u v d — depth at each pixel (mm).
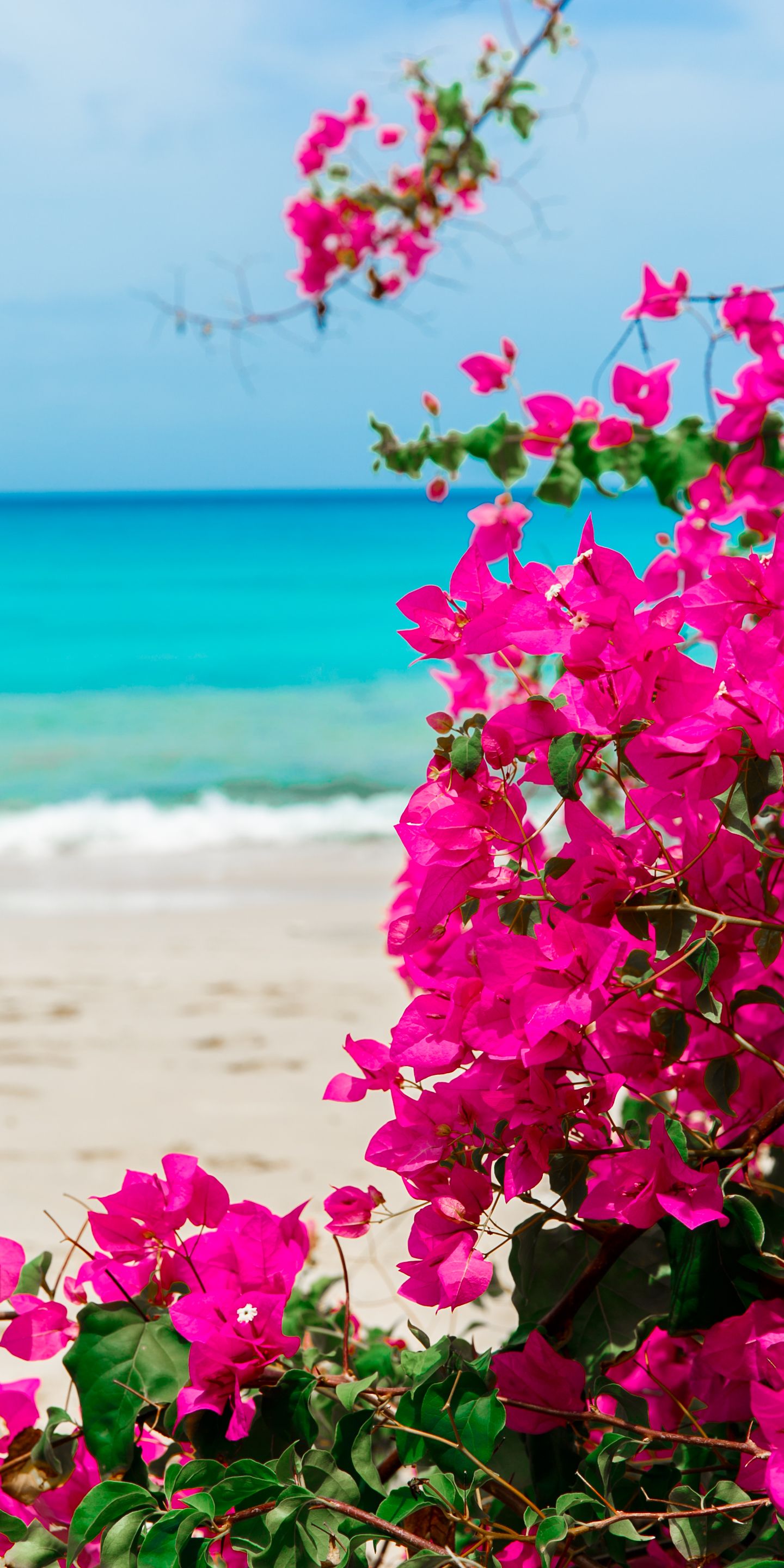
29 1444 1185
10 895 10586
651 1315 1219
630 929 1068
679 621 1027
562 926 1006
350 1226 1265
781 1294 1082
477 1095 1109
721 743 1051
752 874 1097
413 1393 1039
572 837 1068
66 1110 5582
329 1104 5668
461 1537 1061
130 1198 1154
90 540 43656
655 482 1829
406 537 44906
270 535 45906
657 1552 1197
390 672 23531
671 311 1877
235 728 18781
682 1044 1035
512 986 1014
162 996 7445
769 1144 1253
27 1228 4320
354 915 9711
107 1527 981
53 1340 1211
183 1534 927
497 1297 1524
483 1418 1011
